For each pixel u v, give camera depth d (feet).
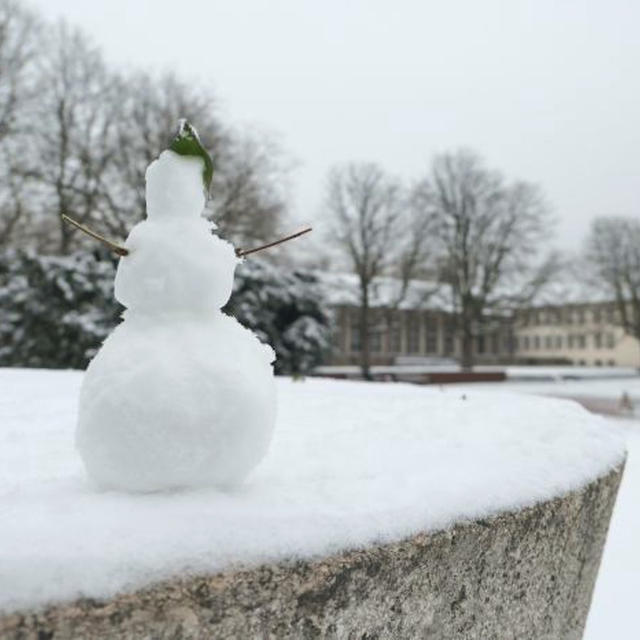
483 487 1.89
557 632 2.32
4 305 15.14
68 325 14.52
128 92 20.29
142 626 1.27
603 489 2.47
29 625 1.19
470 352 36.68
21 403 3.95
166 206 1.66
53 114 19.49
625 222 43.80
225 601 1.35
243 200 20.83
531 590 2.05
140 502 1.49
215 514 1.44
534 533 1.98
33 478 1.89
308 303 17.58
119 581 1.26
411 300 43.70
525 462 2.24
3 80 18.43
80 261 15.26
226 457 1.54
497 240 36.37
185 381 1.49
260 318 16.71
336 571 1.47
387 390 5.37
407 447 2.46
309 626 1.46
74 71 19.84
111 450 1.50
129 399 1.48
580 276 45.37
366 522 1.56
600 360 56.03
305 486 1.78
